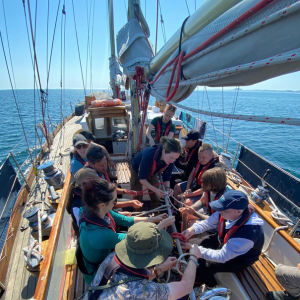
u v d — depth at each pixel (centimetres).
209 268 194
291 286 180
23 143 1623
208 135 1792
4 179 424
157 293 106
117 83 708
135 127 378
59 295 199
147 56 259
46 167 410
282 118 66
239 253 173
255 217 180
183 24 134
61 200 266
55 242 199
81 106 1336
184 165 351
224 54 95
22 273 313
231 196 168
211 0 106
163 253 114
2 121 2741
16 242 377
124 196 348
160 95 192
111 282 107
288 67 75
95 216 142
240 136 1816
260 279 217
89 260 146
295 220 420
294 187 432
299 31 63
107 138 487
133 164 275
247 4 83
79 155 277
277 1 67
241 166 614
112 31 696
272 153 1399
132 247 109
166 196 244
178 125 501
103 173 236
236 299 192
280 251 232
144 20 281
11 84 389
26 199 486
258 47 77
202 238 231
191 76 133
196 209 266
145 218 189
